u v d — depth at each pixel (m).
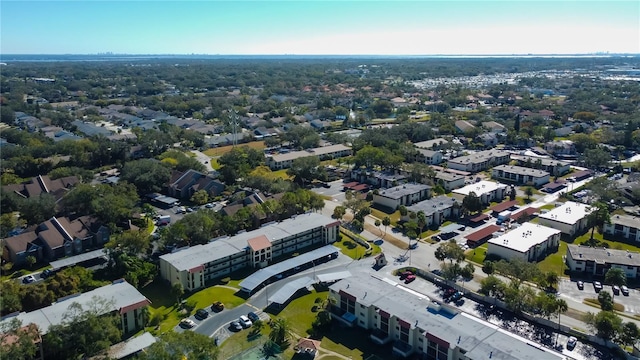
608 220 161.88
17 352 87.06
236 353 102.19
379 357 103.00
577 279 136.38
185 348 89.94
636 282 134.88
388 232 170.38
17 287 115.44
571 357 101.06
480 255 151.00
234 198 196.38
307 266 143.62
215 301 124.06
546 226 170.25
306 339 104.94
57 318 103.88
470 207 181.75
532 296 115.69
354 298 115.25
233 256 140.50
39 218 167.88
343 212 173.88
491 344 96.62
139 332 110.56
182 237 148.62
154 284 134.00
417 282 134.88
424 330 102.12
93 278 130.75
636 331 102.19
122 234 142.88
